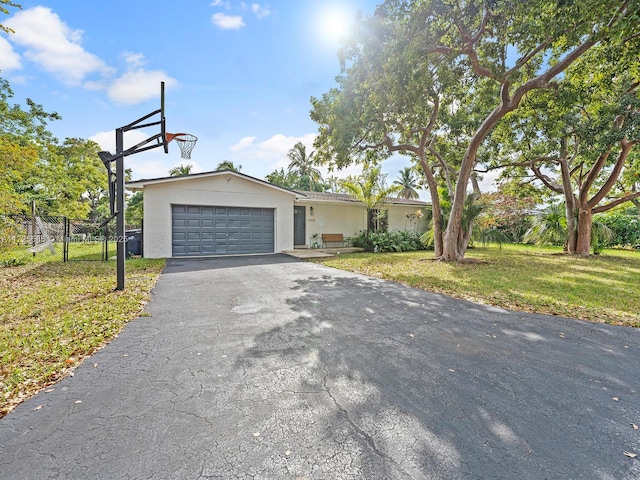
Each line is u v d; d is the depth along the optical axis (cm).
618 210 1884
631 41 700
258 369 300
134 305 511
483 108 1155
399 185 1603
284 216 1434
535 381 283
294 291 642
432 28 712
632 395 261
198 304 534
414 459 185
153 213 1178
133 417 225
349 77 871
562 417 230
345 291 646
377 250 1524
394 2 726
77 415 227
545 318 471
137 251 1250
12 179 1185
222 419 223
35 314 459
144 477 171
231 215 1319
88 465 179
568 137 1185
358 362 317
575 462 184
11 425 215
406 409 237
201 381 277
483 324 441
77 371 294
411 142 1295
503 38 708
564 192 1434
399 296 605
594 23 600
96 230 1411
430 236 1456
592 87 956
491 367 309
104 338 374
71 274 789
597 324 445
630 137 942
